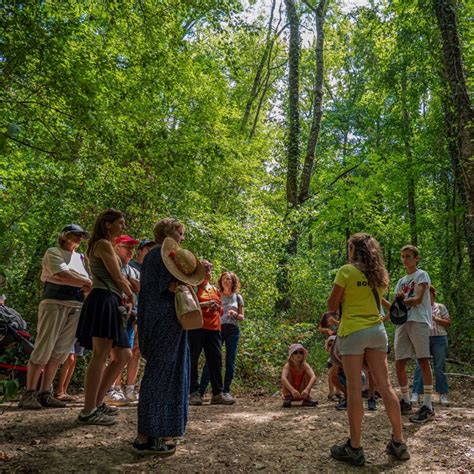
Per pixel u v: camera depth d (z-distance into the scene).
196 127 10.50
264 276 10.95
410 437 4.39
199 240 9.30
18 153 6.98
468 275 12.62
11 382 2.72
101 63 6.48
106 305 4.11
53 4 6.47
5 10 4.89
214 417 5.15
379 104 21.16
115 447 3.69
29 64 5.23
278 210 16.75
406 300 5.41
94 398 4.22
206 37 13.59
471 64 13.56
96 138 6.36
